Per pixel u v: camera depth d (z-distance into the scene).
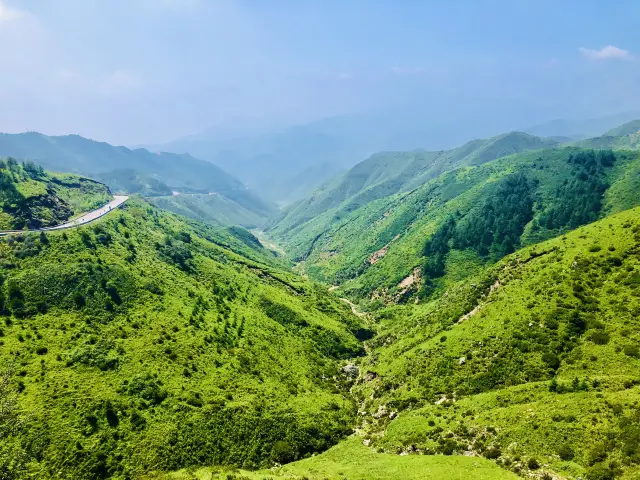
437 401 99.19
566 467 60.59
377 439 95.31
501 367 98.50
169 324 125.44
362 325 199.62
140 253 163.25
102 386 94.50
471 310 137.25
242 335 139.38
